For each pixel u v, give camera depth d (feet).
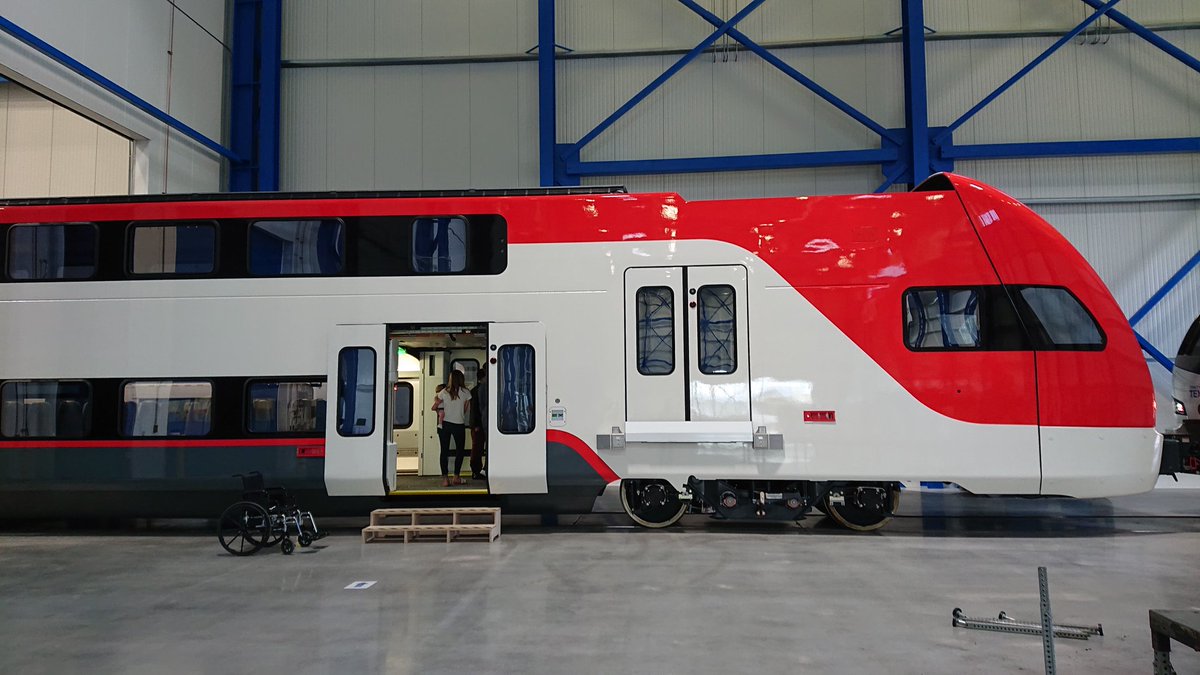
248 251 25.67
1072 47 43.68
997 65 44.14
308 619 15.57
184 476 25.12
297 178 46.47
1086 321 23.58
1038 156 43.14
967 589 17.78
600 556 21.74
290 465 25.00
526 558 21.54
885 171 43.78
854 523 25.88
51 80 32.58
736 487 25.04
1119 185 43.19
